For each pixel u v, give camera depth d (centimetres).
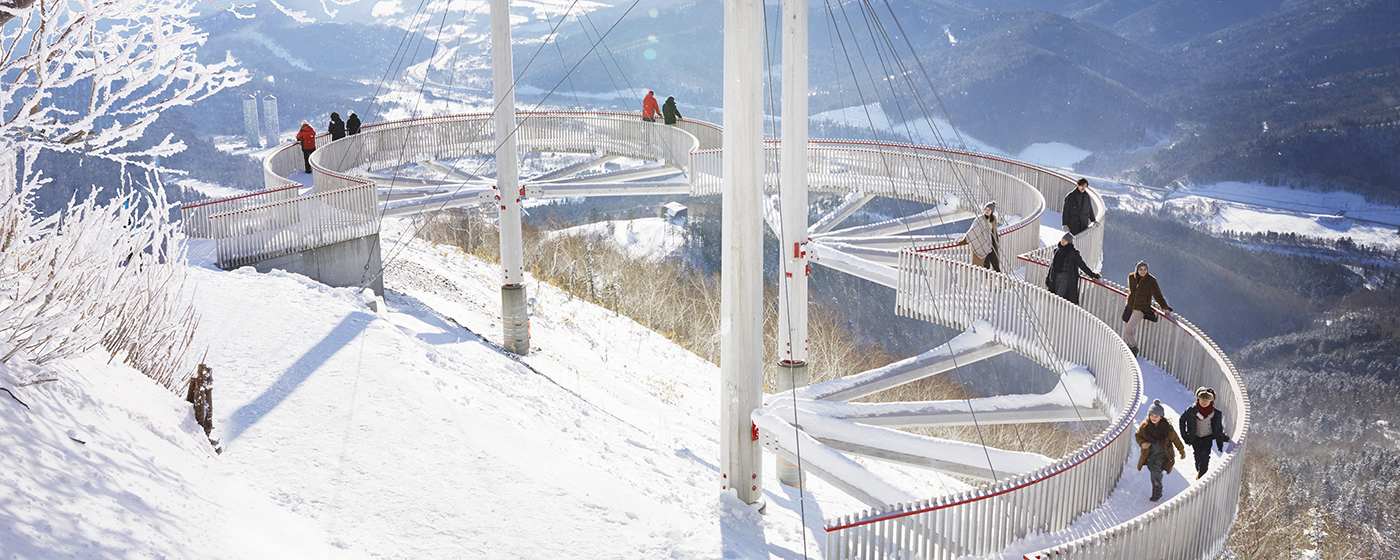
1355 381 8719
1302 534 3800
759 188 1130
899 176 2478
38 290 638
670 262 6456
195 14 537
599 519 964
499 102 2053
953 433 2856
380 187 2512
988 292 1398
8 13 474
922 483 1730
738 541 1071
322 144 2841
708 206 8156
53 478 572
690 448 1528
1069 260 1435
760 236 1148
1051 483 919
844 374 3334
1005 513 893
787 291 1572
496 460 1046
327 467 961
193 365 1177
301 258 1984
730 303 1166
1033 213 1873
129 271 782
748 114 1097
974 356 1381
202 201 1989
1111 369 1164
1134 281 1360
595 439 1345
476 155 3116
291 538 758
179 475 726
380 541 841
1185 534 898
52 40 493
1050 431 3192
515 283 2103
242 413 1060
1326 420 8025
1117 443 1010
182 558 577
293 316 1457
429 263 2788
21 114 487
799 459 1120
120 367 861
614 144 2998
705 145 2895
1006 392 5562
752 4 1065
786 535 1166
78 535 528
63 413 666
